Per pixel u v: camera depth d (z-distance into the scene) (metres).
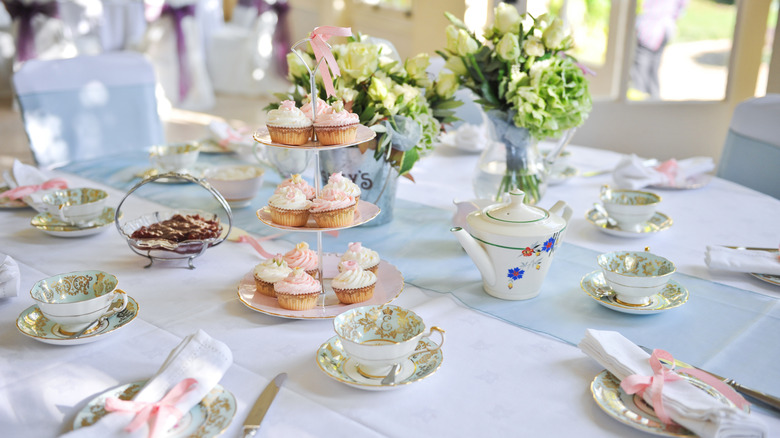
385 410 0.77
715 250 1.17
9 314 1.01
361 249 1.07
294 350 0.90
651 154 3.08
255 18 5.88
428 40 3.97
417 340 0.82
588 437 0.72
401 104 1.27
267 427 0.74
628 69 2.95
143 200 1.53
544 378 0.84
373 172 1.32
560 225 1.03
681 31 2.91
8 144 4.20
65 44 4.91
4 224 1.38
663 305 1.01
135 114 2.25
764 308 1.02
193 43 5.25
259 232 1.35
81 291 0.98
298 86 1.33
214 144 1.95
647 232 1.31
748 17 2.84
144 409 0.72
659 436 0.72
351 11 5.66
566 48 1.29
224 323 0.98
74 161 1.83
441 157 1.92
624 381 0.76
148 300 1.06
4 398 0.80
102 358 0.88
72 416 0.77
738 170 1.86
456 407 0.78
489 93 1.28
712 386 0.78
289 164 1.48
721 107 2.96
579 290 1.09
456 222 1.25
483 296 1.07
